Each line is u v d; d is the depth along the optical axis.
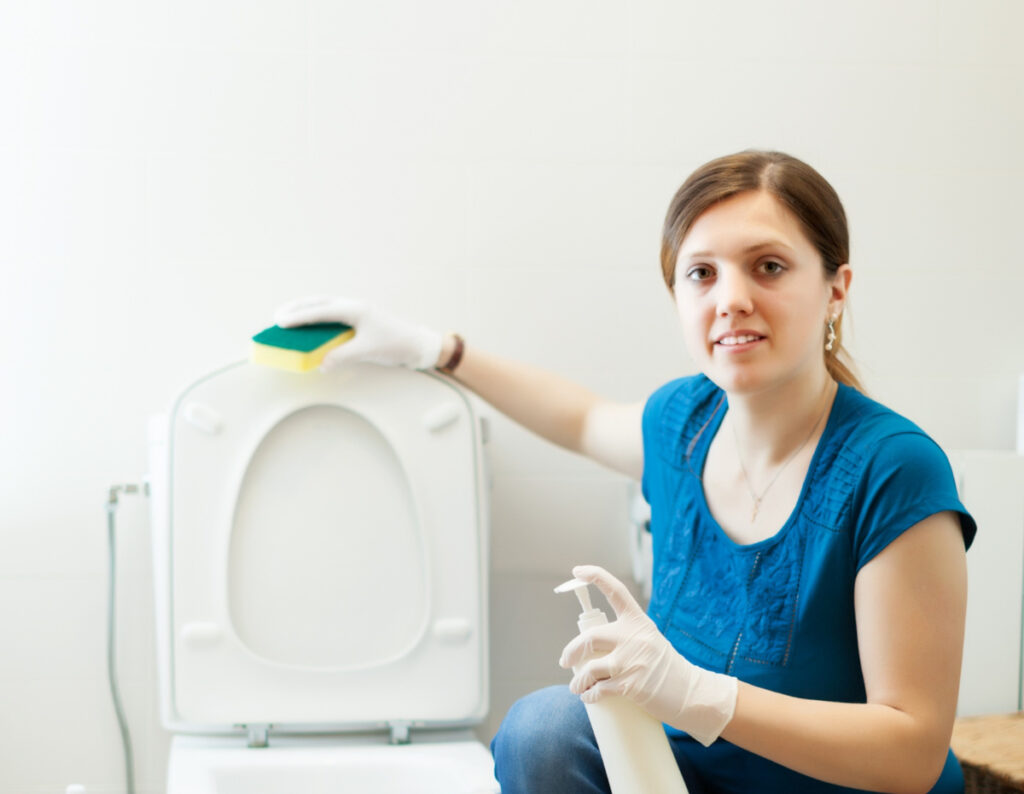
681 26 1.77
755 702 1.01
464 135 1.74
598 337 1.78
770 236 1.07
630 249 1.78
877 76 1.81
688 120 1.78
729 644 1.15
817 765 1.01
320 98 1.71
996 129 1.83
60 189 1.67
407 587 1.52
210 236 1.70
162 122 1.68
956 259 1.83
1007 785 1.33
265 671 1.47
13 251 1.66
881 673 1.05
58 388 1.68
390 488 1.53
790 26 1.79
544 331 1.77
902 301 1.83
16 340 1.67
